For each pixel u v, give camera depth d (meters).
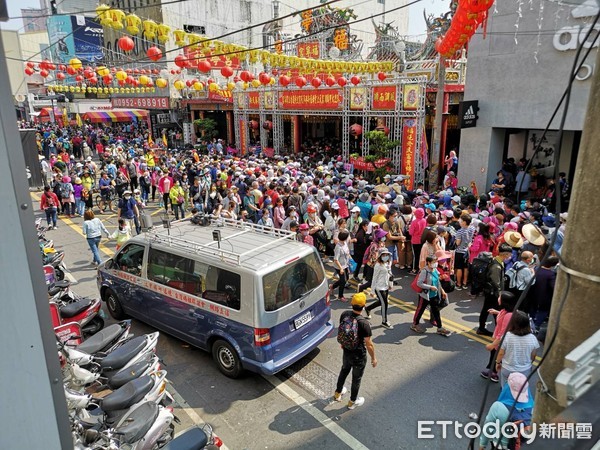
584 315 2.33
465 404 6.20
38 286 1.53
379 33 21.66
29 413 1.55
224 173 17.38
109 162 23.06
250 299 6.39
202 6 36.81
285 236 7.70
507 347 5.33
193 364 7.39
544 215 11.45
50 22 45.84
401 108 18.95
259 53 11.28
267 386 6.76
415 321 8.20
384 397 6.39
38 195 21.09
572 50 13.09
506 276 8.06
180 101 35.31
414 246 10.88
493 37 14.99
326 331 7.41
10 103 1.41
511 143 17.09
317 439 5.62
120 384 5.74
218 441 5.08
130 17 8.15
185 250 7.38
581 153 2.33
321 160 23.31
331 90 22.27
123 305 8.66
